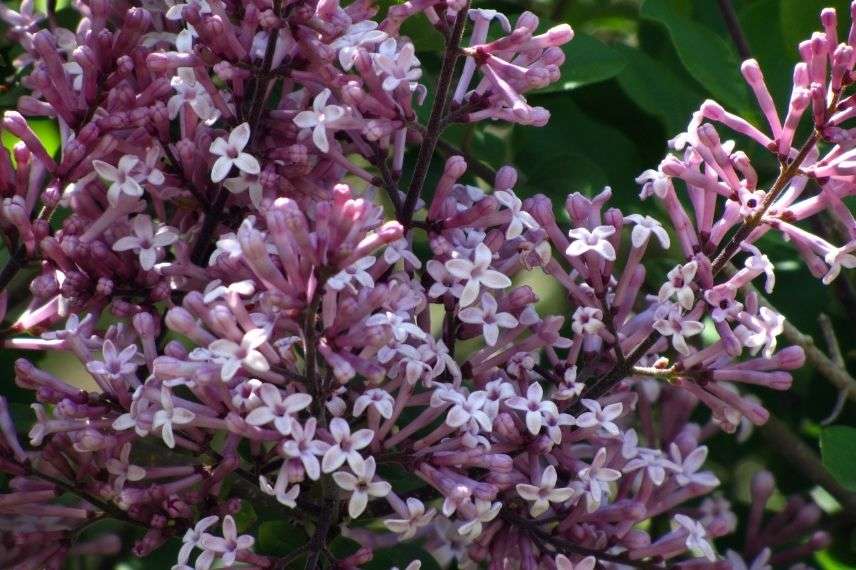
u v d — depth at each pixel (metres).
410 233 0.63
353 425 0.63
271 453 0.62
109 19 0.65
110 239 0.62
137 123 0.61
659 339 0.63
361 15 0.62
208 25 0.60
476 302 0.63
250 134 0.62
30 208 0.62
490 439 0.62
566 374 0.63
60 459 0.62
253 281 0.59
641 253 0.62
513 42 0.61
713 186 0.61
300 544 0.64
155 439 0.65
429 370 0.61
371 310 0.59
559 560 0.62
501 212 0.62
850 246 0.60
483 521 0.61
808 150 0.61
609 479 0.62
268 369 0.58
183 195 0.62
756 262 0.61
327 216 0.58
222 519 0.62
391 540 0.65
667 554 0.63
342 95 0.61
